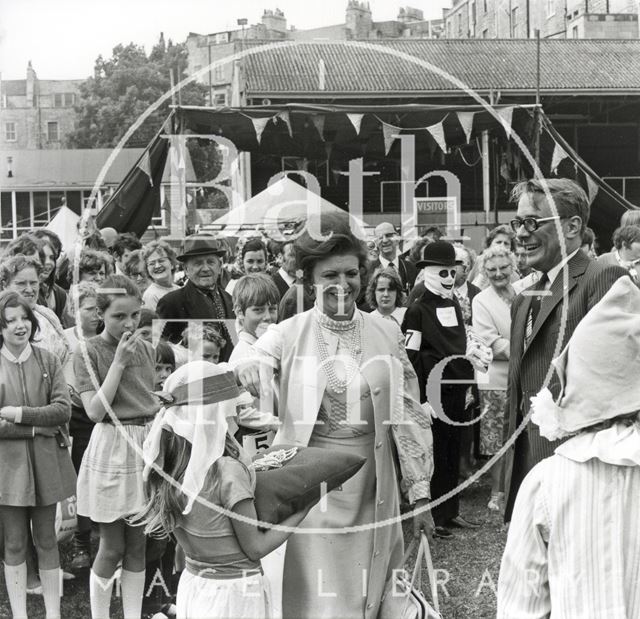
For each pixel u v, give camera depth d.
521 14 42.88
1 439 4.52
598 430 2.64
